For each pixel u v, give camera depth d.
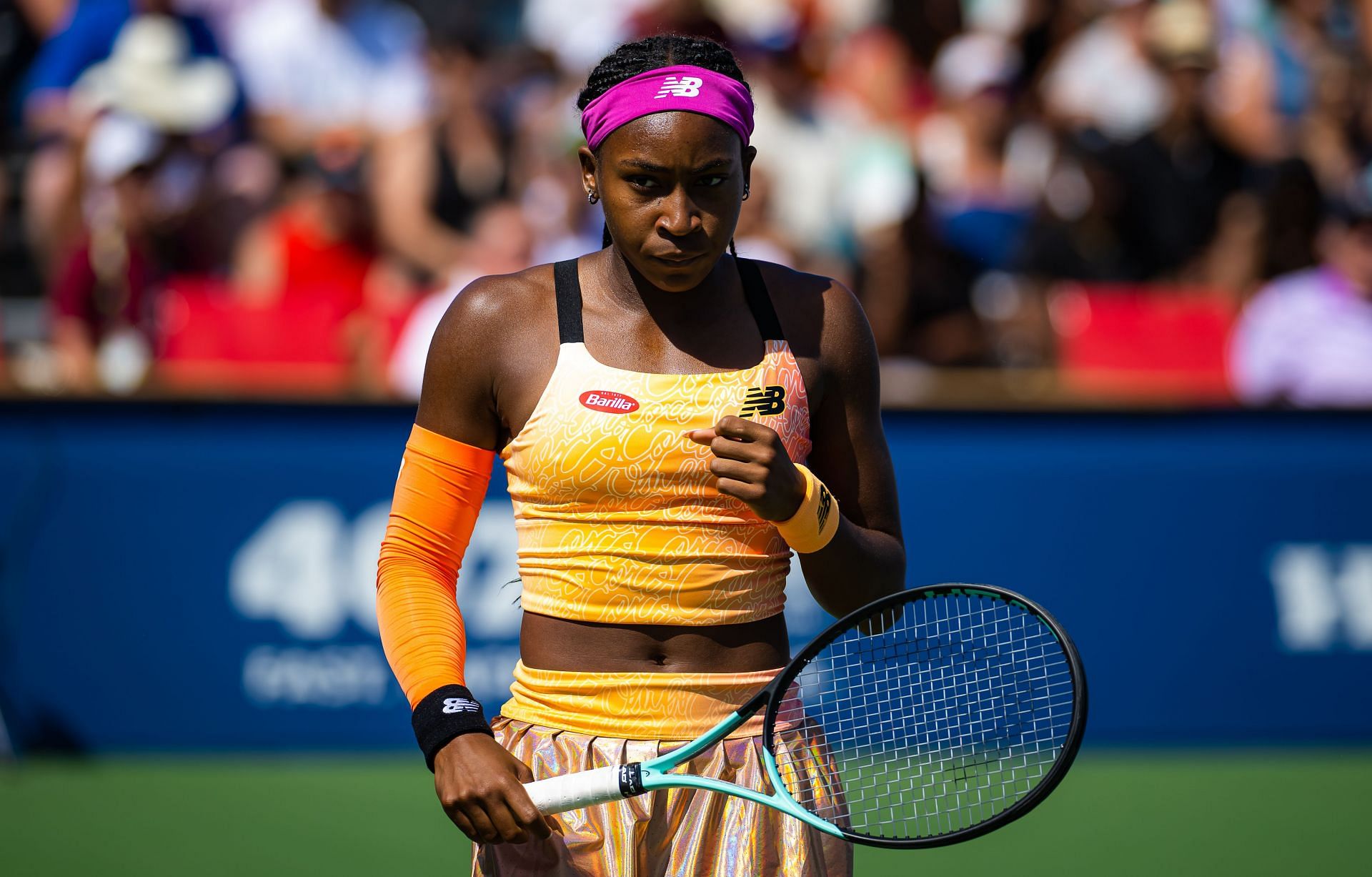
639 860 7.99
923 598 7.96
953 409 20.80
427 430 8.33
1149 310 23.77
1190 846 17.31
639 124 7.54
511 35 28.88
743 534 8.01
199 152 25.20
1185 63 25.77
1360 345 23.69
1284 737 20.67
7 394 20.05
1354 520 20.89
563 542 8.03
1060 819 18.23
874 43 28.30
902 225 23.69
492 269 24.42
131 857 16.66
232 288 23.81
